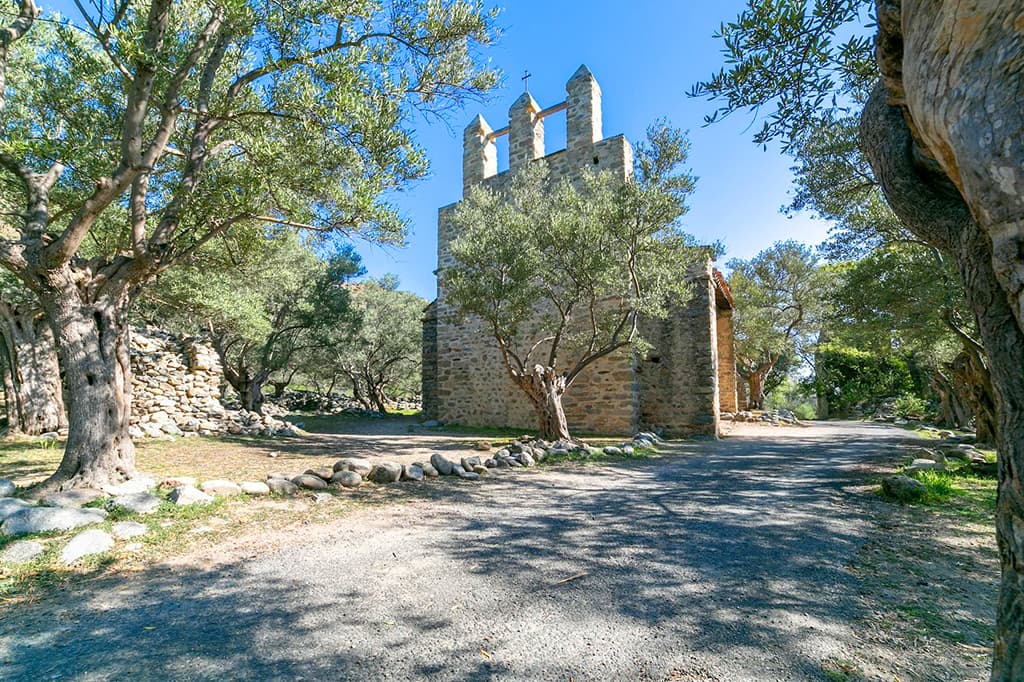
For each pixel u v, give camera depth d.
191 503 4.72
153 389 11.63
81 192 6.82
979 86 1.18
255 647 2.43
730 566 3.57
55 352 11.12
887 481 5.88
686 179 10.45
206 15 6.48
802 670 2.23
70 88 6.49
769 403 40.03
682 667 2.26
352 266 20.42
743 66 3.38
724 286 19.00
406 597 3.02
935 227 1.84
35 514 3.87
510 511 5.22
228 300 12.22
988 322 1.51
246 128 6.80
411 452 9.70
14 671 2.21
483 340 16.16
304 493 5.60
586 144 14.54
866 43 3.15
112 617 2.73
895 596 3.03
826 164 8.16
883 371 29.66
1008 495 1.42
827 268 25.55
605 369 13.66
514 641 2.50
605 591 3.13
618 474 7.75
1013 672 1.34
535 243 10.48
